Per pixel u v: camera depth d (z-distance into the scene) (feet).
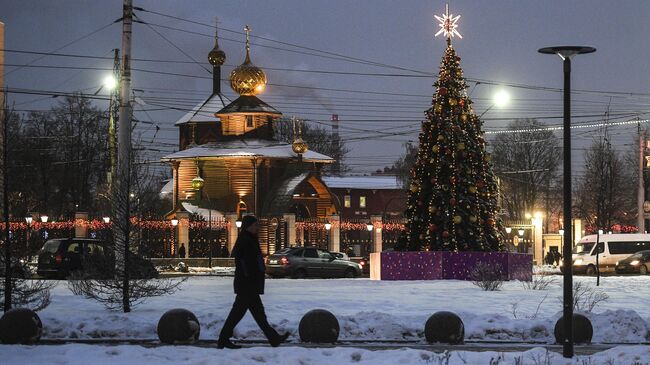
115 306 123.95
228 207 365.61
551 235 358.02
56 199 388.37
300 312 114.93
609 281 208.95
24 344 89.61
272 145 376.07
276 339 85.30
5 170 114.62
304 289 165.48
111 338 96.58
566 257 79.97
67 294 144.56
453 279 194.18
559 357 77.36
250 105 380.78
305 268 242.17
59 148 396.37
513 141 472.03
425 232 197.26
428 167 196.95
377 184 542.98
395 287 171.42
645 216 334.65
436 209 195.11
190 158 367.45
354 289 165.48
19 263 113.29
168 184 447.83
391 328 99.40
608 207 382.83
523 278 199.52
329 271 244.83
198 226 312.50
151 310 119.65
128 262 118.21
